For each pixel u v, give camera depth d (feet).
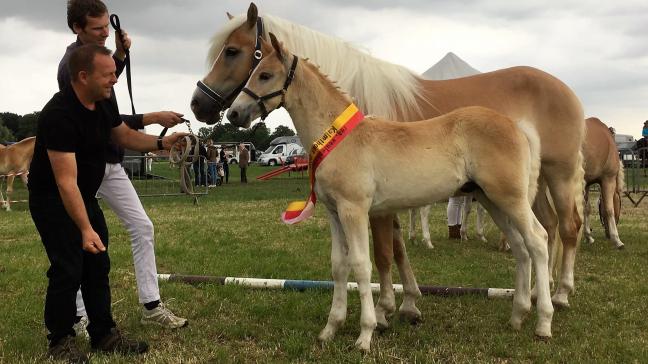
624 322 13.79
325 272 19.84
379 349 11.98
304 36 15.78
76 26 11.93
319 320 14.26
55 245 10.71
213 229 30.12
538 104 15.89
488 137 11.83
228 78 16.29
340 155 11.59
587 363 11.00
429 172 11.69
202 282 17.54
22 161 42.29
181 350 12.00
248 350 12.08
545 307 12.42
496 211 13.09
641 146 55.47
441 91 15.62
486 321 13.99
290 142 148.77
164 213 38.63
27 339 12.30
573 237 15.96
